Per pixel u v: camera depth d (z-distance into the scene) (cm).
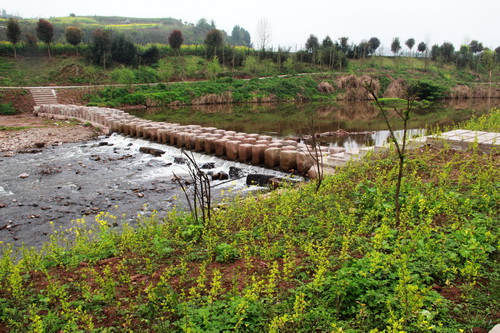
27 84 4203
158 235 687
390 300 373
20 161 1633
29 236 898
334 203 751
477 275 438
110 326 413
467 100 5138
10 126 2491
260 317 392
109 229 916
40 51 5209
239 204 873
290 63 6216
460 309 385
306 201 800
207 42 6569
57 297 484
